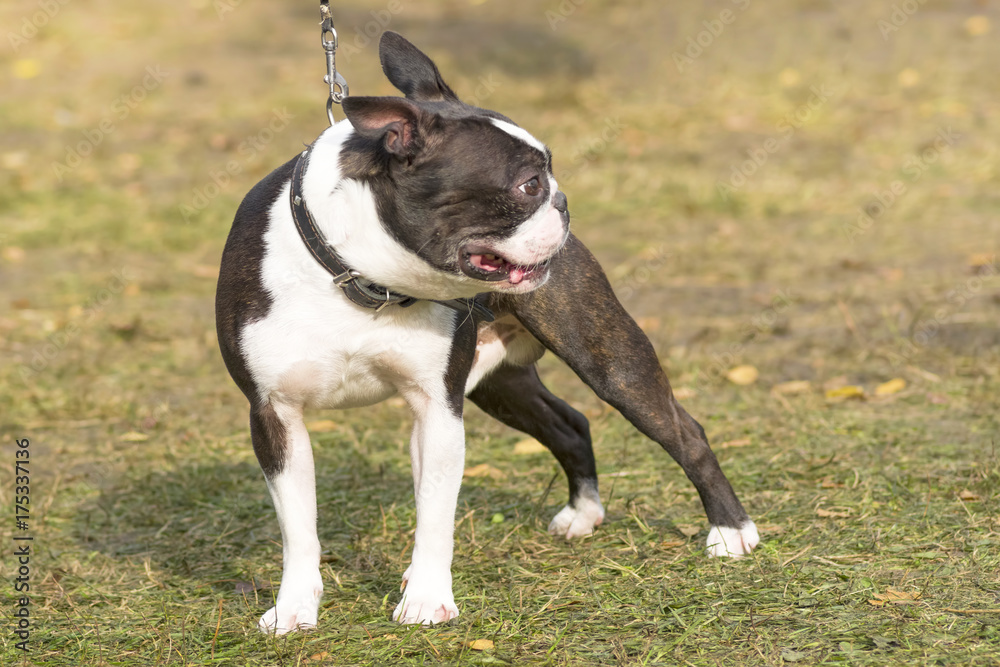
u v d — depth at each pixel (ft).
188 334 35.42
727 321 34.99
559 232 15.93
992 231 41.93
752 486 22.90
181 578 19.84
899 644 15.51
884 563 18.37
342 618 17.39
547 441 21.36
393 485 24.38
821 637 15.83
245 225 16.87
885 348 31.60
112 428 28.53
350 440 27.53
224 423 28.81
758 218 45.47
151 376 32.19
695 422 19.86
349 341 16.55
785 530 20.27
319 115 59.16
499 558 19.93
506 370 21.17
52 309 37.68
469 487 24.03
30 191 49.62
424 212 15.65
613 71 65.36
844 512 20.90
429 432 17.21
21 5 80.84
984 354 30.55
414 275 16.02
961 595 16.93
